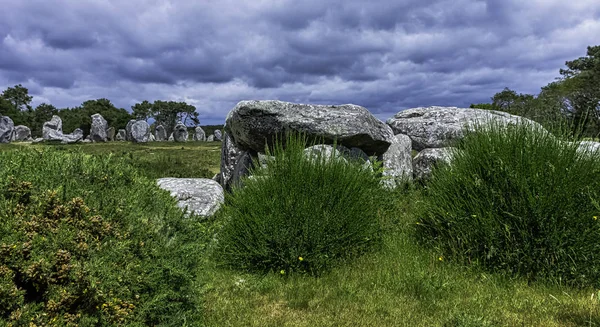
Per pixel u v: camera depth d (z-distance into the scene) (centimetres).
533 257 432
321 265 470
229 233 504
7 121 4834
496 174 466
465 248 479
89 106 8375
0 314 208
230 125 841
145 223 293
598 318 342
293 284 441
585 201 429
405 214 624
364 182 547
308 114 745
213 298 404
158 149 3447
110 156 357
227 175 916
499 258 446
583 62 3922
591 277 411
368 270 471
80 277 225
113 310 236
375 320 364
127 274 249
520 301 387
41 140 5147
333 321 362
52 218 249
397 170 796
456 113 884
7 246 217
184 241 328
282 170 512
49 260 225
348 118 744
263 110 751
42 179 281
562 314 359
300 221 475
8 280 212
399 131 916
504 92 3922
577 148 466
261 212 487
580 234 420
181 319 291
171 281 291
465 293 412
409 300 400
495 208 459
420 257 489
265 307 392
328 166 516
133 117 8094
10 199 250
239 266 484
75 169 314
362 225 505
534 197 434
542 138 483
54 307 216
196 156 2512
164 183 667
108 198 287
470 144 526
